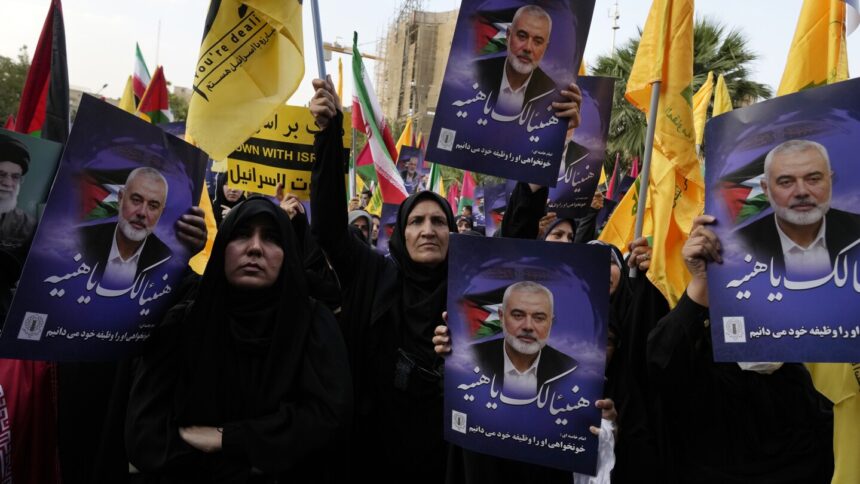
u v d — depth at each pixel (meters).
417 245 2.76
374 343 2.75
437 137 2.35
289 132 3.88
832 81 2.76
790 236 1.83
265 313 2.11
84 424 2.52
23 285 1.69
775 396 2.33
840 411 2.25
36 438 2.27
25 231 2.22
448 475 2.46
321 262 2.96
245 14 2.81
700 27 13.97
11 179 2.18
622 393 2.45
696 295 2.15
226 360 2.05
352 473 2.67
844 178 1.78
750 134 1.90
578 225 4.96
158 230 1.96
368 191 7.98
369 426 2.70
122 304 1.90
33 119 3.42
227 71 2.80
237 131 2.77
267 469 1.90
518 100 2.35
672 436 2.40
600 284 2.06
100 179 1.80
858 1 2.72
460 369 2.20
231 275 2.08
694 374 2.23
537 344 2.12
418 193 2.88
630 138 13.53
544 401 2.11
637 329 2.50
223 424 1.97
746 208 1.90
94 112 1.76
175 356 2.06
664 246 3.09
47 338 1.75
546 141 2.36
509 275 2.15
